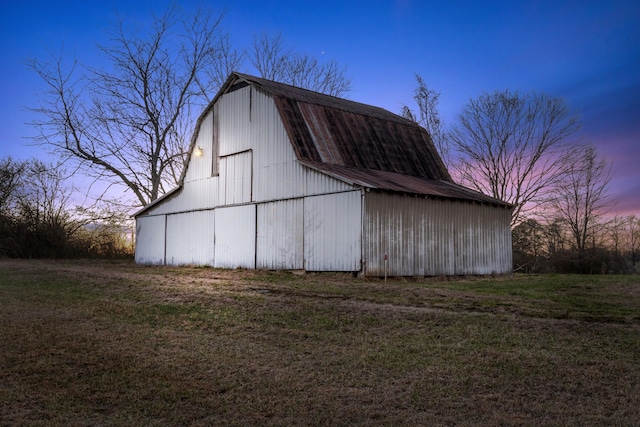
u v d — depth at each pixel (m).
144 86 42.31
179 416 6.36
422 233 21.95
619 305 13.68
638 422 6.02
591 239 40.31
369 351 9.09
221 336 10.34
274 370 8.12
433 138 46.06
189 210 29.03
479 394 7.01
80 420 6.27
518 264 40.41
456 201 23.64
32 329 10.85
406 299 14.48
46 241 40.25
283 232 23.30
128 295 15.52
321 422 6.15
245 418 6.29
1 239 38.66
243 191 25.59
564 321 11.25
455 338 9.89
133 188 42.38
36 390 7.30
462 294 15.83
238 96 26.39
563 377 7.61
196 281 19.09
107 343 9.75
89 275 21.50
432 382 7.47
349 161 24.75
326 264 21.20
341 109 26.70
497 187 42.84
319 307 13.01
